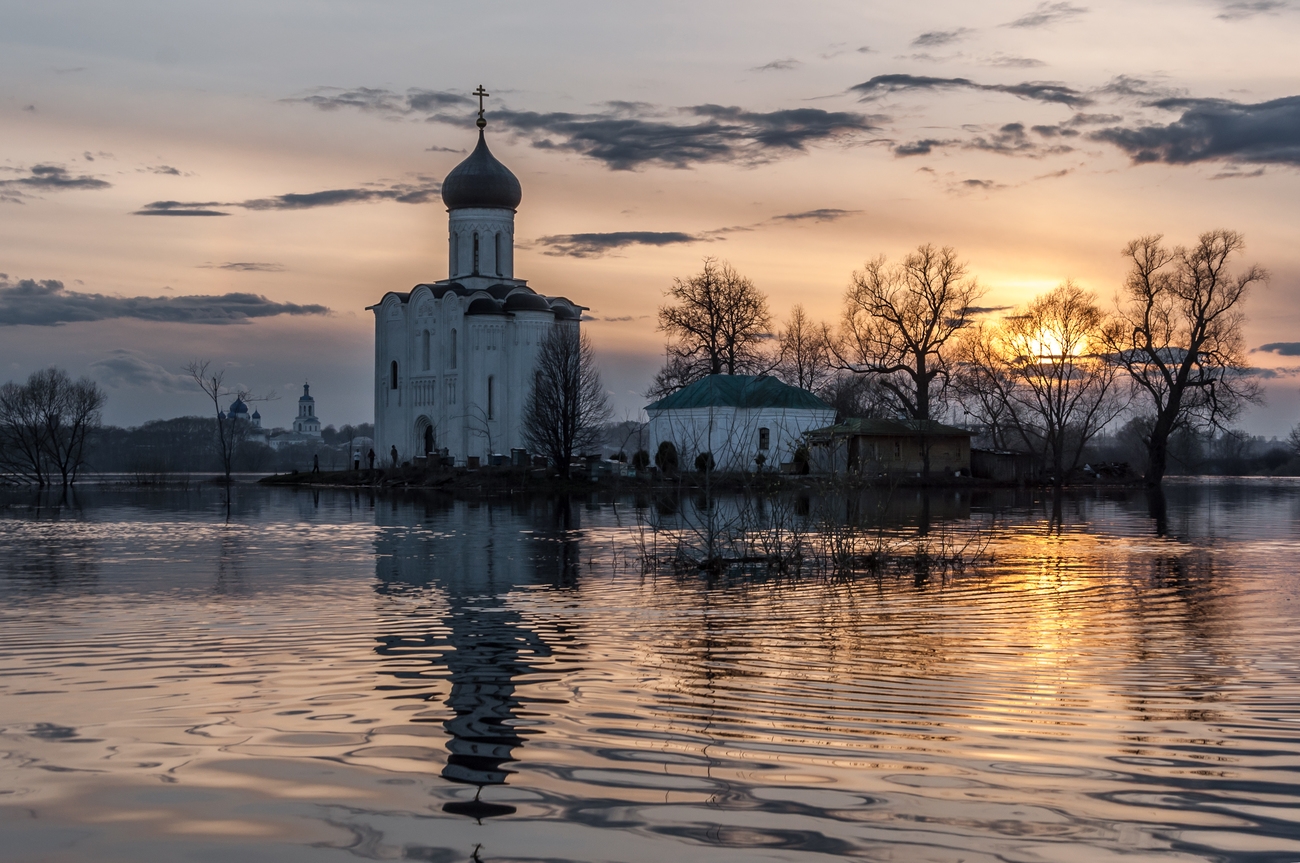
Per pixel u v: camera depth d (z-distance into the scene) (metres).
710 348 99.19
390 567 28.45
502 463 97.69
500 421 106.44
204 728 11.56
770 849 8.27
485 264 111.75
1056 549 33.09
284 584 24.81
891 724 11.63
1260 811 9.03
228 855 8.19
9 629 18.25
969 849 8.27
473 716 12.01
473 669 14.62
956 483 83.06
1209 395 84.50
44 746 10.91
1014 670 14.48
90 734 11.35
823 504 34.84
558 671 14.48
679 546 29.16
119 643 16.84
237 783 9.75
